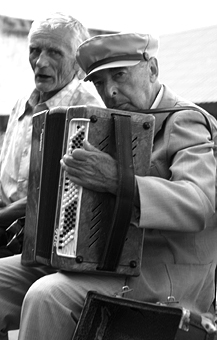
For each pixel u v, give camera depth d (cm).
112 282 325
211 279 342
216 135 342
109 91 338
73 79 422
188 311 296
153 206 310
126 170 309
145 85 342
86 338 309
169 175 329
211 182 321
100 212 313
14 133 431
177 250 329
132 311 313
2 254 402
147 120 318
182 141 325
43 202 330
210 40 1092
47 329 313
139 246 319
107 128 313
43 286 317
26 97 437
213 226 335
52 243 317
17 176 418
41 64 413
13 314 371
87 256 313
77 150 305
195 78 991
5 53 1177
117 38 336
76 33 420
